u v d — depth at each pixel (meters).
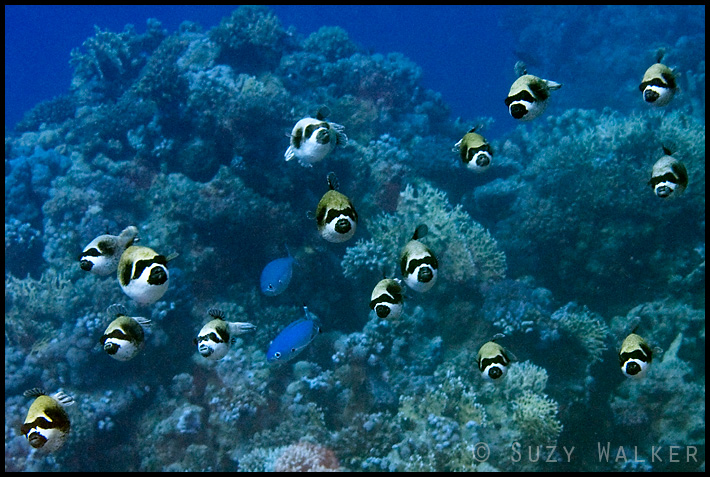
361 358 4.35
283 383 4.47
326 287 5.26
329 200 2.13
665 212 5.10
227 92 6.31
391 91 8.38
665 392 4.18
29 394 2.14
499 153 8.13
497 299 4.84
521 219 5.81
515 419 3.97
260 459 3.80
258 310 5.09
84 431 4.04
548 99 2.28
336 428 4.14
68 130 8.22
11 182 6.67
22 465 3.97
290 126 6.21
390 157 6.36
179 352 4.71
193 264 5.12
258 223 5.23
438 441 3.75
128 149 7.07
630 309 5.11
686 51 11.66
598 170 5.45
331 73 8.32
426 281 2.16
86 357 4.36
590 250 5.30
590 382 4.29
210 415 4.29
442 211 5.33
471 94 26.62
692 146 5.34
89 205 6.12
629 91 14.78
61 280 5.23
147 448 4.18
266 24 7.94
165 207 5.52
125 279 2.10
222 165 5.91
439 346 4.65
